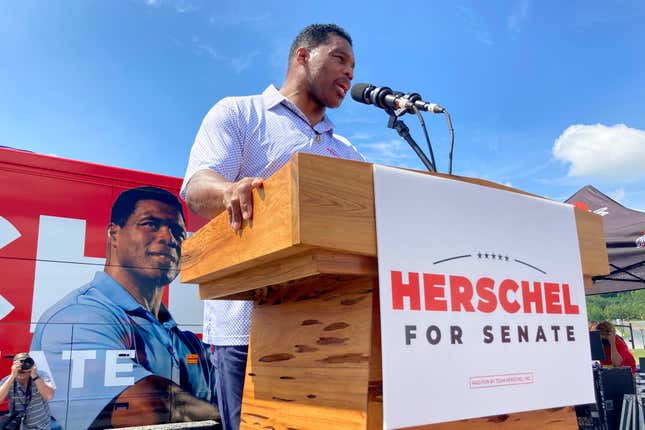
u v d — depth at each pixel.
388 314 0.96
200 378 5.53
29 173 4.95
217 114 1.75
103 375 4.99
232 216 1.11
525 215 1.25
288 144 1.80
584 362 1.28
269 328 1.36
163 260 5.52
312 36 1.98
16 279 4.71
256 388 1.38
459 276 1.08
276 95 1.89
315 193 0.92
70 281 4.96
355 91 2.29
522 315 1.17
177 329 5.48
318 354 1.14
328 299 1.14
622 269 6.44
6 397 4.51
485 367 1.08
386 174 1.01
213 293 1.39
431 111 2.06
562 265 1.30
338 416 1.05
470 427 1.10
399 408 0.94
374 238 0.98
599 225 1.49
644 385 6.94
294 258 1.01
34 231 4.86
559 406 1.20
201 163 1.64
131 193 5.46
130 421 5.06
